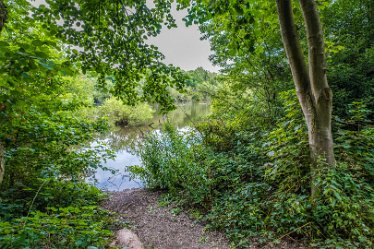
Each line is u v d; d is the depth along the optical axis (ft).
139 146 21.09
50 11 8.32
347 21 23.11
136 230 11.84
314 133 10.16
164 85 11.27
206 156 17.01
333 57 20.71
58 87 13.38
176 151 16.60
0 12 6.17
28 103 8.80
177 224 12.16
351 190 9.23
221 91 26.66
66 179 14.52
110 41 10.09
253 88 25.79
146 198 16.34
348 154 11.01
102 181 23.91
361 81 19.31
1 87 7.85
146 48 10.18
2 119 8.71
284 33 10.34
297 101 13.57
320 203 9.03
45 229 6.78
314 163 10.07
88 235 7.52
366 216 8.45
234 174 14.87
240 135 20.33
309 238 9.04
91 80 51.24
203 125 22.00
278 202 10.37
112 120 76.07
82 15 8.86
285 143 11.85
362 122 14.43
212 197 13.91
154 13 10.28
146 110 77.92
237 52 10.32
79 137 13.25
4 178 11.68
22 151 10.94
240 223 10.61
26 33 9.25
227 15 9.36
